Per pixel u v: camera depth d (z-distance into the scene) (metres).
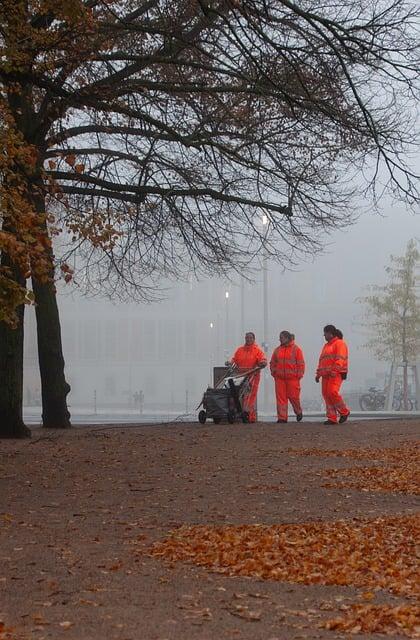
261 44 24.08
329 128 27.64
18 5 21.69
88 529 14.55
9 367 28.95
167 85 26.09
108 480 19.95
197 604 10.04
